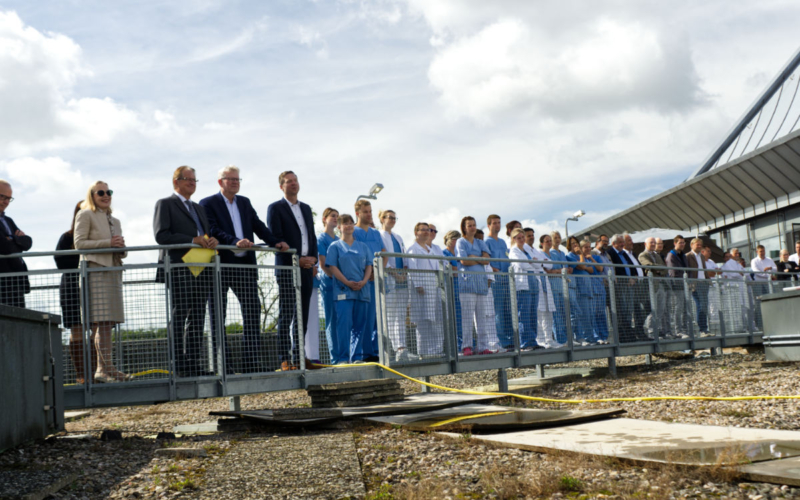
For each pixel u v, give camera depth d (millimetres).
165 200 6746
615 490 3496
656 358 14305
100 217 6762
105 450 5301
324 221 9430
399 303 8547
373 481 4035
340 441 5344
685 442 4531
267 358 7191
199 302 6723
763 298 11219
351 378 7871
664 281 12383
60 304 6562
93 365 6539
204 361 6750
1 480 4145
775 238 27125
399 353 8445
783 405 6465
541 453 4578
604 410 6047
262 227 7676
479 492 3658
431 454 4711
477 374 13094
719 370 10203
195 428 6617
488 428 5449
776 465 3734
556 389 9414
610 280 11398
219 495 3779
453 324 9164
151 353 6621
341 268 8547
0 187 6543
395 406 7035
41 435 5629
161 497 3775
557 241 11680
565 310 10656
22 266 6598
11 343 5176
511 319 9953
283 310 7355
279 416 6414
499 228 10500
